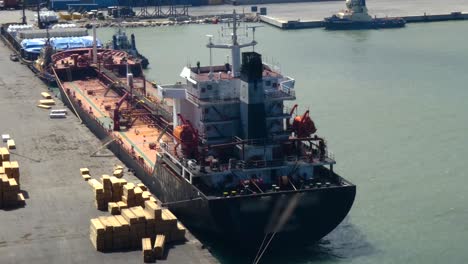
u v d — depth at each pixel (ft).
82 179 347.15
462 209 312.71
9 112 465.06
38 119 449.48
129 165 367.04
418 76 542.57
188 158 305.32
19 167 362.94
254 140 299.58
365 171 352.49
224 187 295.07
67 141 405.80
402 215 309.63
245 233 282.56
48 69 554.05
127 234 276.82
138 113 423.23
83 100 476.95
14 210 311.88
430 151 377.09
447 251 281.54
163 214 286.05
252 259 284.82
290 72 559.38
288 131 311.27
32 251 276.00
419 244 287.28
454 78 534.37
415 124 421.18
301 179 298.97
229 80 312.09
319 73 554.87
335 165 359.46
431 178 343.46
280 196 279.69
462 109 450.71
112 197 310.86
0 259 270.67
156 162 331.16
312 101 471.21
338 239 294.25
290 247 290.76
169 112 401.29
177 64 595.88
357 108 454.81
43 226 296.30
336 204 284.82
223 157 309.01
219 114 310.65
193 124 323.16
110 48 611.06
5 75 576.20
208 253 273.75
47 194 328.70
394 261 277.03
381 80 530.27
